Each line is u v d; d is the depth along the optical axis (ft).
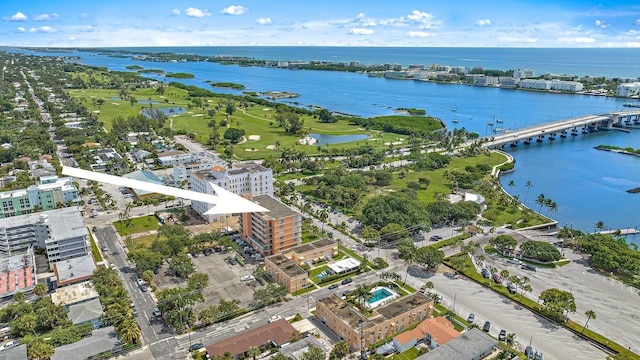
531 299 620.08
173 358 497.05
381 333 536.01
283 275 643.04
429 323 547.49
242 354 498.28
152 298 614.75
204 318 547.90
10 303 589.32
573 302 566.77
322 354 472.85
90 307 555.69
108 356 495.82
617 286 654.94
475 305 610.65
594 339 532.32
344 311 554.87
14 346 485.97
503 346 516.32
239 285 652.89
